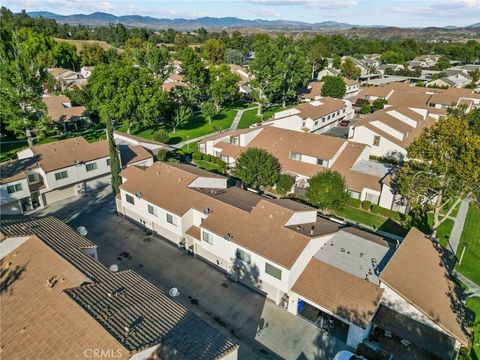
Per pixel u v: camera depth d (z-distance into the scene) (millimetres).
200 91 96750
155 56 101812
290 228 33531
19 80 61688
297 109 80062
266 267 31547
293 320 31031
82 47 166000
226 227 34969
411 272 30094
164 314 23078
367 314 27438
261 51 95500
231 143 64312
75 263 26234
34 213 47406
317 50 147250
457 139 36875
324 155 56281
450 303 29016
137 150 59750
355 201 49969
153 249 40406
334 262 32188
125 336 19797
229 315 31344
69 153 51750
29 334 20984
